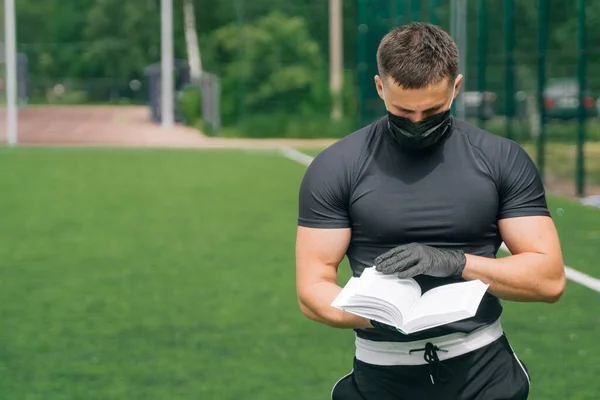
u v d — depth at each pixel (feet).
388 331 10.66
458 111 72.69
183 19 208.13
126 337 25.50
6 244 40.16
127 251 38.37
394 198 10.57
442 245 10.56
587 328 25.80
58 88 232.73
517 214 10.56
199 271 34.19
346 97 111.96
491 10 87.15
